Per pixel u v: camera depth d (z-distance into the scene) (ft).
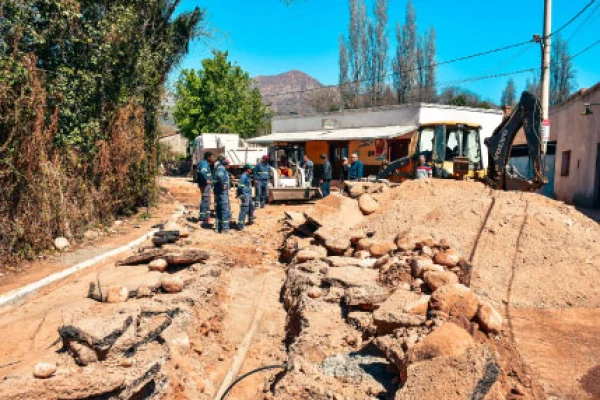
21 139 29.71
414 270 21.90
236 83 140.26
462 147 54.08
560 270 23.99
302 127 113.60
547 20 57.31
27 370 14.43
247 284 31.42
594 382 14.39
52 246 31.37
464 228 29.27
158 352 16.85
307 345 18.40
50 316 20.08
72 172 37.86
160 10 56.29
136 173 48.65
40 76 34.81
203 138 105.19
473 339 14.60
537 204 31.24
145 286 22.18
